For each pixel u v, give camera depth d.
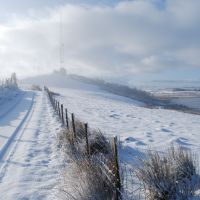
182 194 5.44
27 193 7.04
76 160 7.80
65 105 39.16
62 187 7.00
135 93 162.12
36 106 35.62
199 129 18.75
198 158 9.24
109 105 46.22
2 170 9.13
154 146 11.87
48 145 12.59
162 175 5.64
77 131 12.05
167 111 43.22
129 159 9.34
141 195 5.94
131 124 20.62
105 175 5.96
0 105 36.69
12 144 13.26
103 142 9.77
